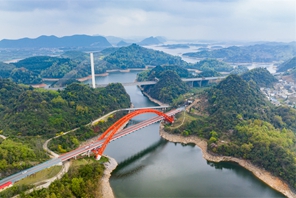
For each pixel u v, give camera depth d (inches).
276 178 5674.2
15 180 4820.4
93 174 5413.4
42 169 5290.4
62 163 5787.4
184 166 6427.2
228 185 5600.4
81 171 5339.6
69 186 4761.3
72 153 6200.8
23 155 5438.0
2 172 4936.0
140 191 5305.1
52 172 5285.4
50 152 6250.0
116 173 6008.9
